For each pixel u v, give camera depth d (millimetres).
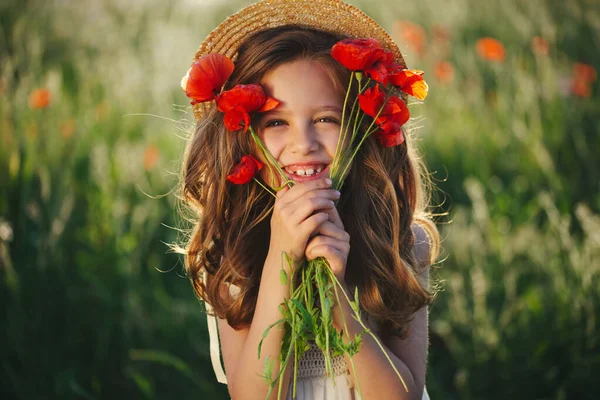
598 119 4078
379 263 1688
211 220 1749
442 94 4473
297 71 1584
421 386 1731
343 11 1729
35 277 2650
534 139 3809
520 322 2641
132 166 3414
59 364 2576
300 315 1413
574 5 5055
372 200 1718
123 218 2986
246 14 1719
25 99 3365
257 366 1514
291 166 1566
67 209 2758
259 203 1753
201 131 1803
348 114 1630
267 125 1582
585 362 2490
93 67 4496
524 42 4926
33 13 4645
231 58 1742
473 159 3910
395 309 1709
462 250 2945
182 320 2836
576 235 3123
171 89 4270
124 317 2711
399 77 1546
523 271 2887
